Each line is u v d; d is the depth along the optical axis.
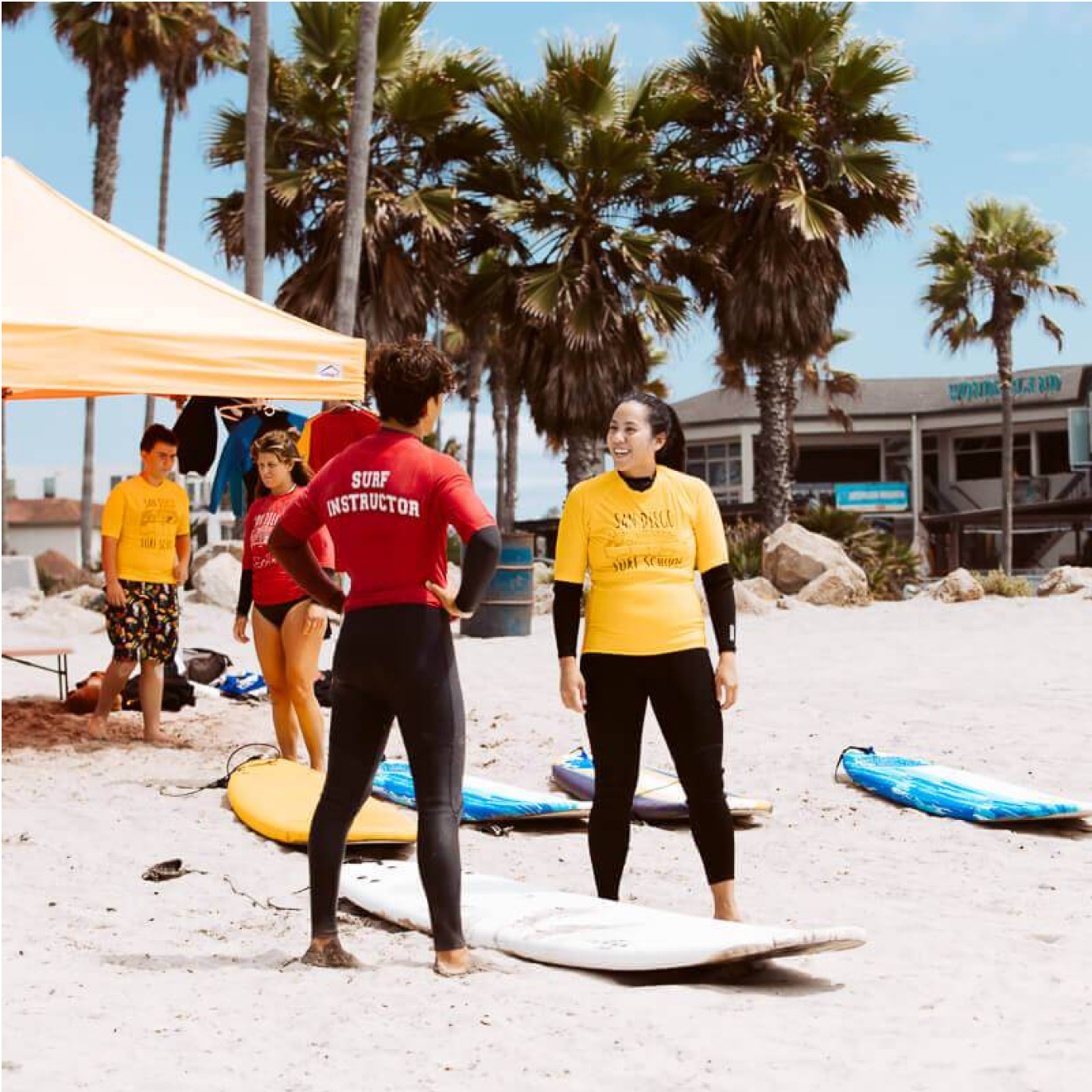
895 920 4.71
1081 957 4.16
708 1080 3.07
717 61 24.59
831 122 24.12
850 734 8.79
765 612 18.59
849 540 23.73
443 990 3.82
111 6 30.64
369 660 4.02
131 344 7.73
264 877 5.45
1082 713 9.35
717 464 45.69
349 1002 3.72
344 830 4.15
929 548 44.91
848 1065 3.16
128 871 5.55
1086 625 15.77
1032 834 6.27
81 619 18.58
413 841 5.83
